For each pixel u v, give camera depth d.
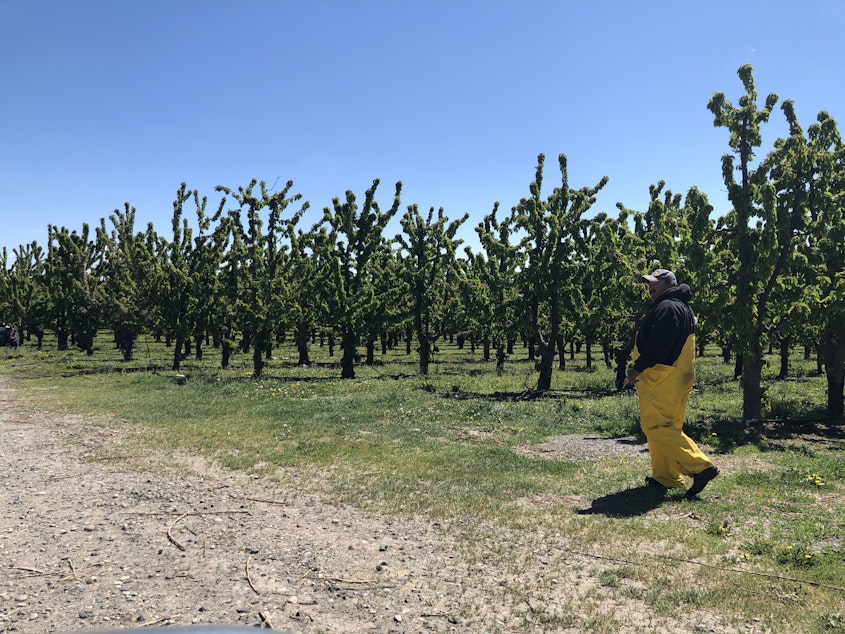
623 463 8.58
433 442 9.95
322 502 6.73
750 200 11.22
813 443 10.07
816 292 11.30
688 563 4.94
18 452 9.39
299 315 22.69
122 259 30.22
